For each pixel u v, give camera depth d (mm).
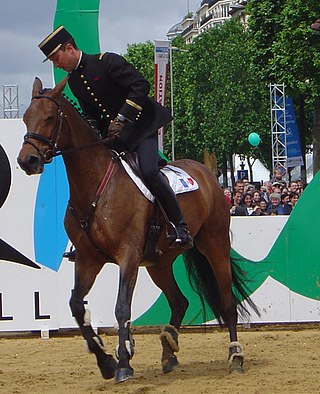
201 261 11359
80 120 9547
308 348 12750
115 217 9484
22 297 14523
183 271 14805
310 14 36906
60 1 14859
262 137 59219
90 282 9797
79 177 9500
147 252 9969
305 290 15000
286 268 14961
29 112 9188
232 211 20359
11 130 14469
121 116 9586
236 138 60125
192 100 65875
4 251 14477
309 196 15008
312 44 37469
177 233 9984
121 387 9633
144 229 9695
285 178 39406
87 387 9773
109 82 9812
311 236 14984
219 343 13500
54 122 9211
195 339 14023
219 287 11234
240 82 61281
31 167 9031
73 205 9648
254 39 41812
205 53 66625
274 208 19625
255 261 14914
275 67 38938
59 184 14539
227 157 66812
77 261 9805
